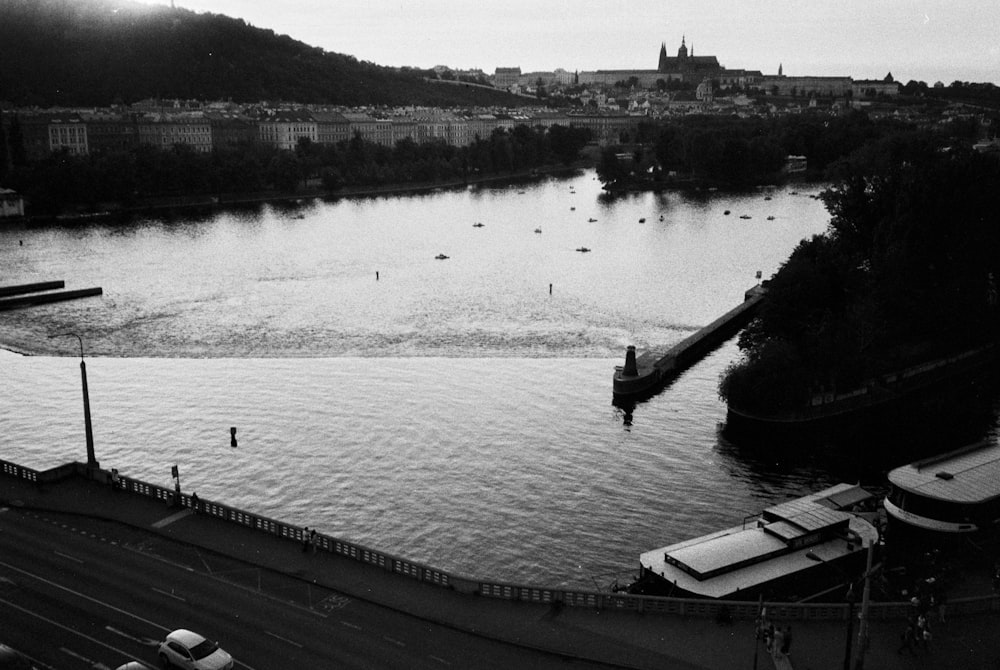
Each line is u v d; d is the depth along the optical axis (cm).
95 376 19388
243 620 8650
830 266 18825
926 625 8175
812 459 15425
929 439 16462
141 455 15025
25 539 10325
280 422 16500
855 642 8338
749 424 17000
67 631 8412
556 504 13412
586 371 19925
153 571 9600
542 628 8600
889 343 19550
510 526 12731
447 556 11931
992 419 17538
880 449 15950
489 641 8375
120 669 7462
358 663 7975
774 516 11219
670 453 15488
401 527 12644
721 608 8769
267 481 14012
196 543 10238
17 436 15900
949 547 11238
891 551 11338
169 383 18850
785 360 17025
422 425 16412
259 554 10006
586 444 15762
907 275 18400
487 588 9206
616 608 8969
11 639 8256
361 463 14712
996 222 19588
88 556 9931
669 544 12325
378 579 9500
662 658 8106
